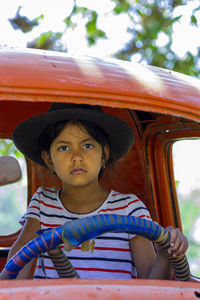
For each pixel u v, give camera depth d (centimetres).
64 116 171
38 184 230
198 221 1083
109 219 125
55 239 125
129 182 219
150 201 216
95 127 176
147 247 173
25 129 181
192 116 135
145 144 214
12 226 1739
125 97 125
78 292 99
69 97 119
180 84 142
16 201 1681
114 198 185
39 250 126
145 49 499
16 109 216
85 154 172
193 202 1043
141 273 170
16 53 131
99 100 122
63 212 184
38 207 188
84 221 123
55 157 175
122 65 144
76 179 170
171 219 216
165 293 107
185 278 144
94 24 495
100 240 173
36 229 184
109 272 170
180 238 139
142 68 149
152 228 132
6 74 115
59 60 129
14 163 142
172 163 221
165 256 158
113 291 102
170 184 219
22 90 114
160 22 497
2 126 220
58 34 491
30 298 94
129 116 210
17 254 128
